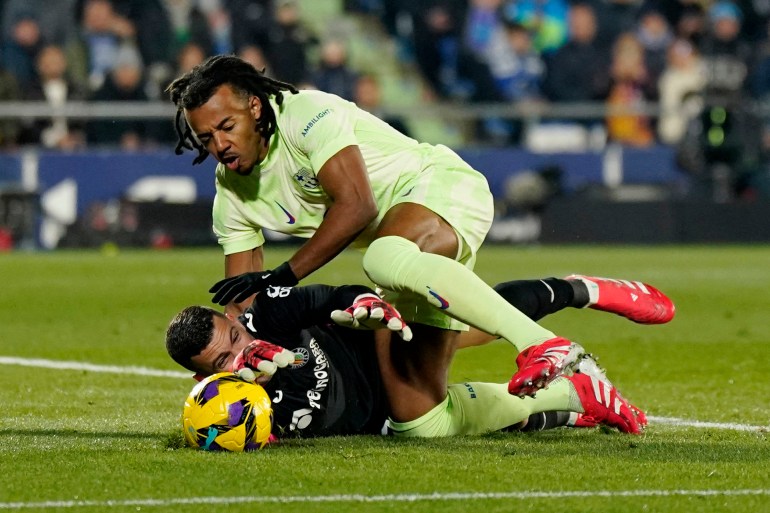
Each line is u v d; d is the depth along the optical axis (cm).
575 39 7506
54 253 6272
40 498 1317
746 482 1403
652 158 6850
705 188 6938
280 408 1716
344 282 4662
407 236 1802
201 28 7019
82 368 2614
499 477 1424
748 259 5850
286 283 1736
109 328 3372
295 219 1886
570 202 6788
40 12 7094
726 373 2575
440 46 7719
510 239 6762
